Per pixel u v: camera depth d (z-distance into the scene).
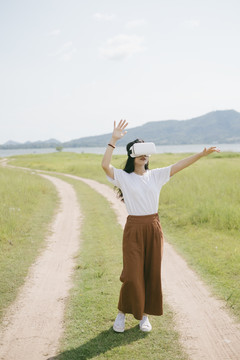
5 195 13.41
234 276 5.36
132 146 3.32
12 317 4.22
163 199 13.27
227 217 9.00
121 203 13.91
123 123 3.36
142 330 3.68
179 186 14.95
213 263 6.05
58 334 3.74
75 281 5.49
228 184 13.95
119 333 3.65
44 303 4.63
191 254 6.78
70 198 15.79
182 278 5.47
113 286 5.07
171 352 3.29
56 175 29.78
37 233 9.02
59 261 6.67
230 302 4.41
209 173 18.19
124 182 3.33
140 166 3.43
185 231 8.90
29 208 12.24
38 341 3.61
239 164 24.08
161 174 3.42
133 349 3.34
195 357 3.20
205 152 3.34
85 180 24.38
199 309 4.27
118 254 6.89
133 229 3.35
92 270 5.97
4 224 9.12
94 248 7.50
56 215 11.74
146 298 3.48
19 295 4.94
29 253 7.18
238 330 3.71
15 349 3.46
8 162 61.19
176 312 4.20
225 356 3.21
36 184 17.88
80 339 3.58
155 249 3.37
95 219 10.89
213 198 11.55
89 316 4.11
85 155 73.31
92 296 4.73
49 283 5.44
